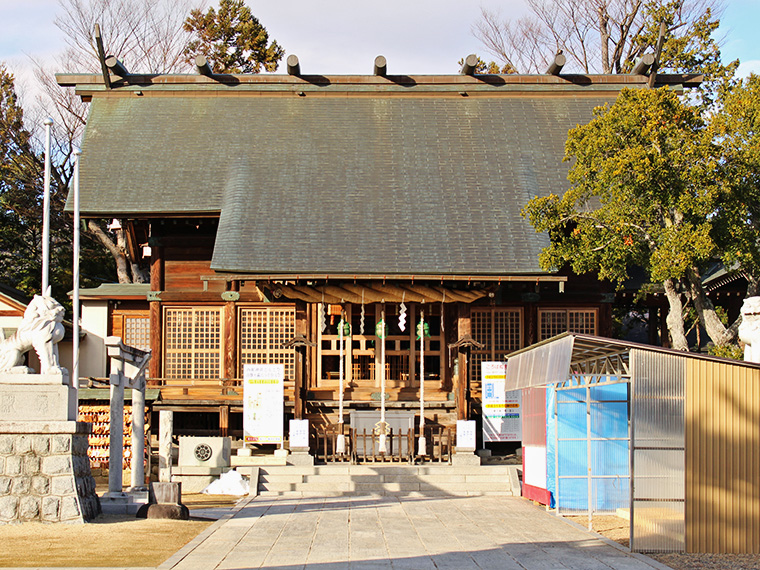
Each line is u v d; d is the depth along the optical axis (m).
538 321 25.31
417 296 22.97
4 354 14.30
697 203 19.06
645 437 12.45
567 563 11.23
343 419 23.16
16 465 13.84
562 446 16.27
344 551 11.91
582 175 21.11
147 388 23.12
